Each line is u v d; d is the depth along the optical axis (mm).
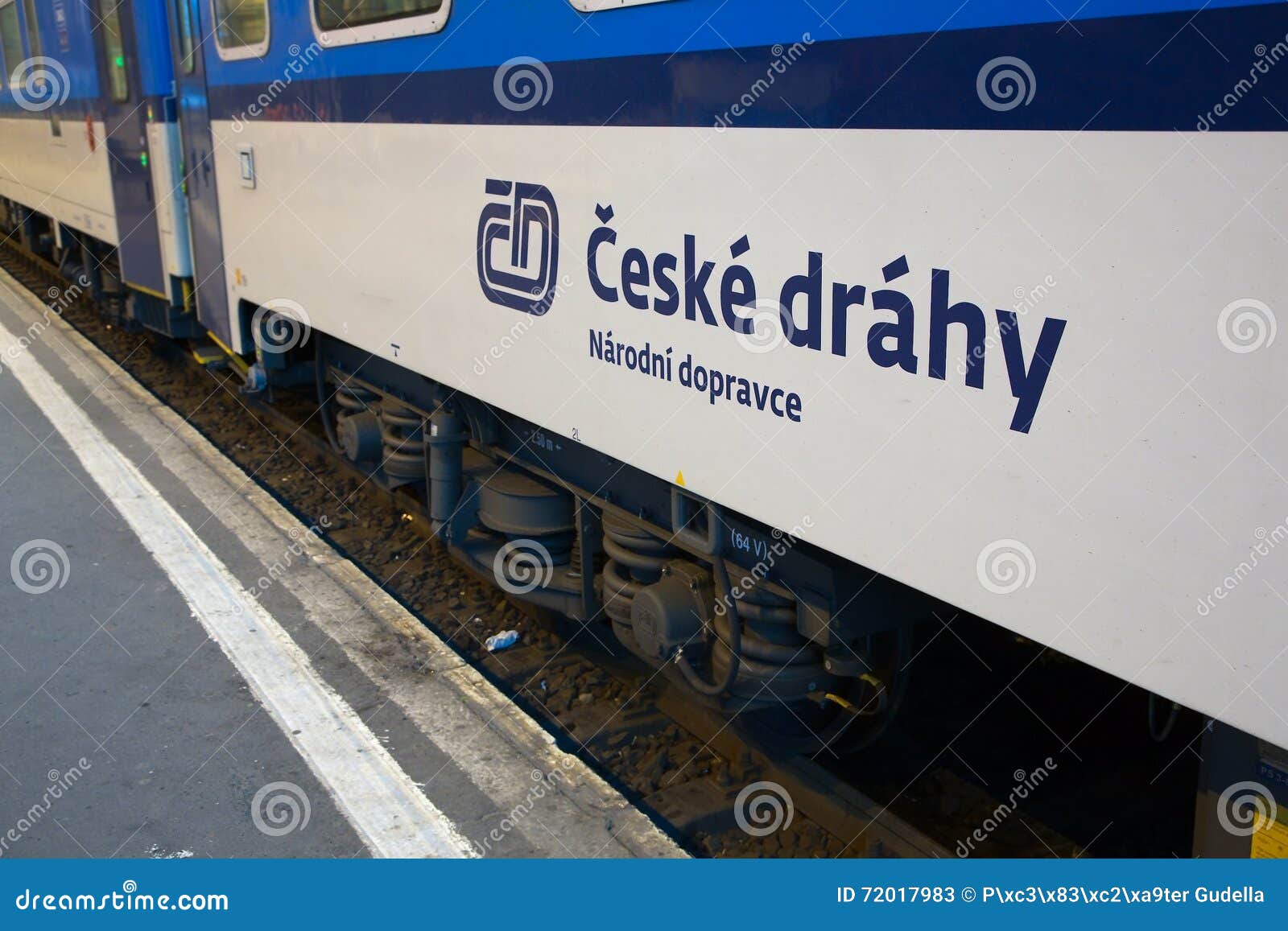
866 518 2535
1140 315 1957
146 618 4730
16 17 10508
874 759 3859
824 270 2551
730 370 2859
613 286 3232
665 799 3672
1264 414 1812
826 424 2604
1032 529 2180
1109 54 1954
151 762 3721
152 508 5973
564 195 3387
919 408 2373
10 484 6355
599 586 4398
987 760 3824
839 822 3438
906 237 2352
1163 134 1894
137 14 6918
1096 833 3453
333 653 4418
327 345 6316
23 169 11539
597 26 3146
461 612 5000
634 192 3102
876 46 2363
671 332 3043
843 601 3117
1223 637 1910
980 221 2197
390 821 3396
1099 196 1996
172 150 6879
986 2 2139
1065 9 2010
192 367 8977
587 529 4250
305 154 5031
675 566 3760
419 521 5758
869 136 2402
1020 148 2113
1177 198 1886
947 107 2232
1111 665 2084
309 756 3744
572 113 3301
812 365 2615
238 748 3799
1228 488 1870
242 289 6008
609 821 3361
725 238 2814
